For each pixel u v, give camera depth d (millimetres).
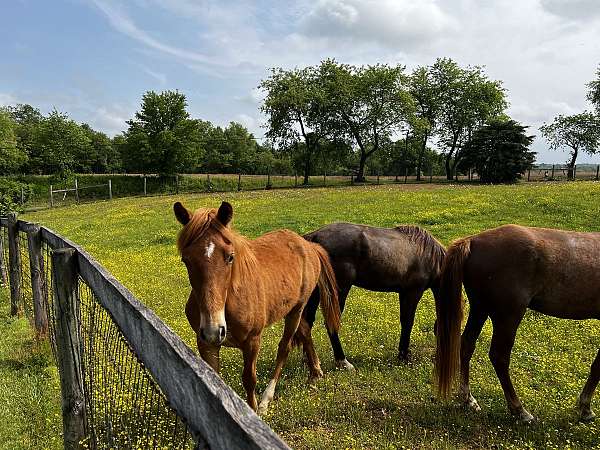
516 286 4766
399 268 6375
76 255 3775
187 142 47688
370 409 5055
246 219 18875
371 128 50000
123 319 2662
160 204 28578
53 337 5754
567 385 5434
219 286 3611
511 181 42281
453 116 55656
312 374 5766
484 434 4613
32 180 46062
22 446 4035
